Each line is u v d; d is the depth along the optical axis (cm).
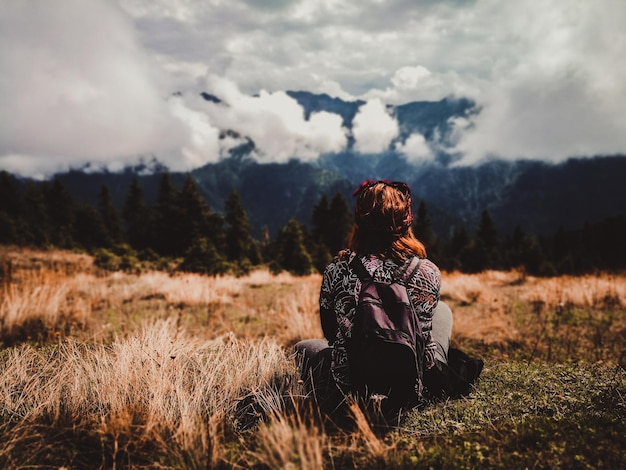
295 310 571
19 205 6188
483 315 676
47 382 253
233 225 5153
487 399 236
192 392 245
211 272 1639
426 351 200
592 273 1373
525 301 816
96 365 277
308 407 230
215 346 338
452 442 192
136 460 187
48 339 471
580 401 229
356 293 197
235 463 180
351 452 187
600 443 180
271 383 258
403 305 183
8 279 812
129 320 627
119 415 209
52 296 621
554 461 168
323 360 246
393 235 203
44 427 208
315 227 5919
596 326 580
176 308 752
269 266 1931
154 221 5078
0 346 429
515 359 409
